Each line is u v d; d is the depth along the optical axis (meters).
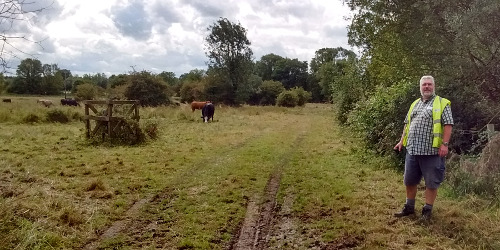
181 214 5.55
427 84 4.98
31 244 4.23
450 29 9.22
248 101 54.72
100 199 6.17
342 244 4.50
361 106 12.45
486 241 4.31
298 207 5.85
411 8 9.95
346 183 7.05
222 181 7.32
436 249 4.21
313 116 28.11
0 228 4.38
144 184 7.10
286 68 88.38
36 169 7.97
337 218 5.31
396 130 8.33
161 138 13.12
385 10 10.63
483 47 8.87
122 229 5.01
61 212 5.24
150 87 32.28
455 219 4.96
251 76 48.88
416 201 5.80
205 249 4.41
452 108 8.00
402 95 8.80
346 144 11.84
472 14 7.98
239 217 5.46
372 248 4.31
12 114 18.02
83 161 8.98
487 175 5.79
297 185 7.07
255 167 8.56
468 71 9.02
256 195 6.52
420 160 5.00
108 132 11.82
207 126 17.95
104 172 7.94
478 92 8.29
